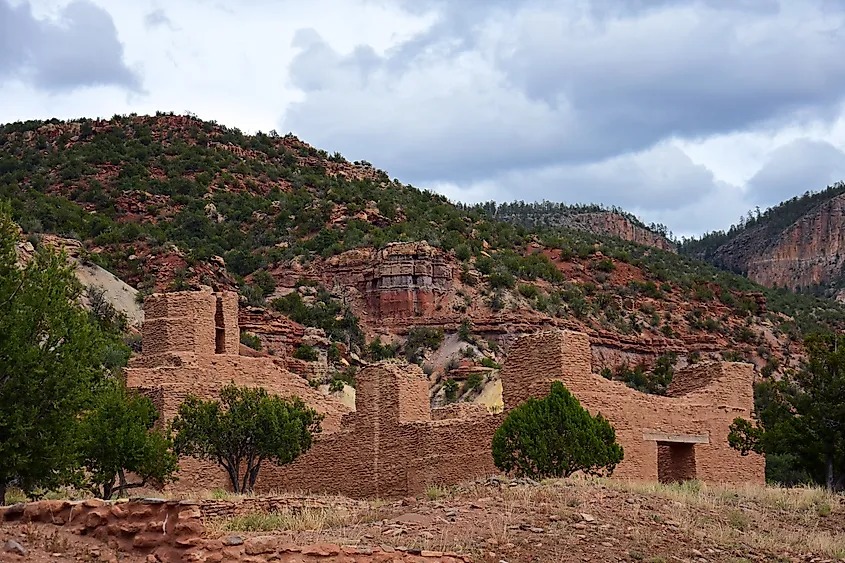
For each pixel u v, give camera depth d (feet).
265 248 584.81
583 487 111.55
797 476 195.72
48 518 76.28
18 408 111.24
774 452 152.97
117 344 214.28
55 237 379.55
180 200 622.13
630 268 644.27
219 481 162.30
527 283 577.84
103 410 135.85
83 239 476.13
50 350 117.70
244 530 98.53
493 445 133.39
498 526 95.14
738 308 611.47
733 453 157.48
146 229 555.69
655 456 146.72
